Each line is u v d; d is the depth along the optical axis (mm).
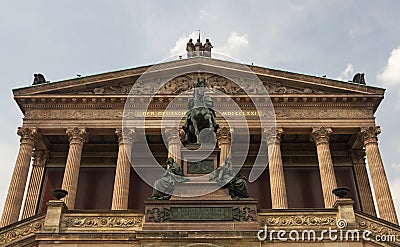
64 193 23438
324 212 22641
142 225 21484
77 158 45906
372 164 45719
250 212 21062
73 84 49812
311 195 50969
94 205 49938
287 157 54281
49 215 21844
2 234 21812
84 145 54344
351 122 48562
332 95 49406
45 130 48156
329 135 48250
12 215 41906
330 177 44500
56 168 52906
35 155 53125
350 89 49812
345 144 55000
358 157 53531
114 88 50844
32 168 52156
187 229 20469
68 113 48969
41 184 50781
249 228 20547
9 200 42594
